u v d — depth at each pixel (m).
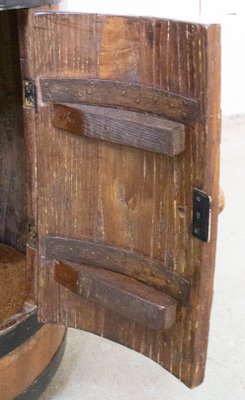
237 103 3.69
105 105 1.11
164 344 1.16
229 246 2.27
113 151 1.14
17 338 1.30
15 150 1.64
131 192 1.14
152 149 1.03
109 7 2.98
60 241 1.26
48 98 1.17
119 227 1.18
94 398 1.51
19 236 1.72
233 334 1.78
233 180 2.87
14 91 1.58
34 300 1.35
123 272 1.19
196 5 3.30
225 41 3.49
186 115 1.00
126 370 1.62
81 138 1.17
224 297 1.95
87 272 1.21
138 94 1.06
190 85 0.98
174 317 1.11
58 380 1.57
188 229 1.05
